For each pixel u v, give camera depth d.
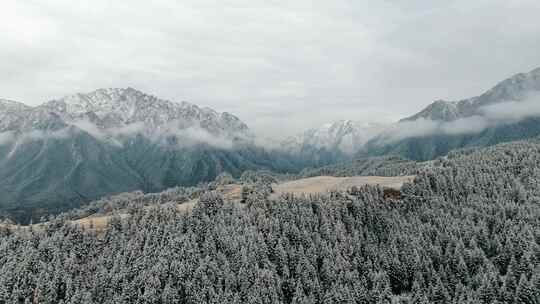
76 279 141.75
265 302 127.31
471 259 146.62
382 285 136.88
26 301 131.50
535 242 150.00
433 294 129.88
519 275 134.62
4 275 139.12
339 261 148.38
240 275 137.12
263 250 152.50
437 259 153.00
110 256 156.75
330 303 127.19
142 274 139.12
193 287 132.62
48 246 157.75
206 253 151.88
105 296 135.00
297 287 131.38
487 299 123.81
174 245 153.38
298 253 151.25
